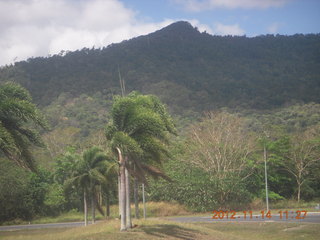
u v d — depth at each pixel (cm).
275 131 7331
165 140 2092
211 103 14225
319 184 6125
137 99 2200
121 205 2041
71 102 12281
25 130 1652
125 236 1862
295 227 2933
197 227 2527
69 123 9825
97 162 3238
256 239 2714
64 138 7519
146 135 2034
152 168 2294
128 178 2197
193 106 13800
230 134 5534
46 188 5191
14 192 4778
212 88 16550
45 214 5250
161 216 4712
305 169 5966
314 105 11619
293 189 5934
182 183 5047
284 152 5841
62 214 5322
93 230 2236
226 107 13175
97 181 3266
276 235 2769
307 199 5994
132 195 5241
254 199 5234
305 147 5966
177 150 5566
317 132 6675
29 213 5091
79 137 8488
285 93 15112
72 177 3272
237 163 5503
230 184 4956
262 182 5591
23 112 1566
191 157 5381
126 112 2052
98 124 9688
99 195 3534
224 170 5141
